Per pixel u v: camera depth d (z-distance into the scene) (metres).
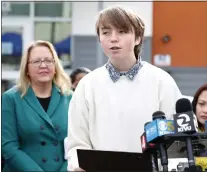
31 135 5.10
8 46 13.49
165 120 2.96
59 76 5.34
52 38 13.68
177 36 13.53
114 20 3.46
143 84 3.62
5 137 5.11
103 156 3.13
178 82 13.61
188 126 2.89
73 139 3.62
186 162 3.15
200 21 13.51
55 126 5.14
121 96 3.59
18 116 5.13
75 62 13.48
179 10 13.51
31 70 5.21
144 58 13.23
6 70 13.26
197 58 13.57
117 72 3.63
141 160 3.05
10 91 5.24
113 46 3.50
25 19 13.66
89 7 13.41
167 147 3.05
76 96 3.68
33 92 5.21
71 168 3.54
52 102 5.21
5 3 13.62
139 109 3.57
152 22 13.40
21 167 5.02
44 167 5.08
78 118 3.64
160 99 3.60
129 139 3.55
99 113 3.59
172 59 13.56
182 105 3.02
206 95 4.30
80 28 13.48
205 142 3.07
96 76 3.67
